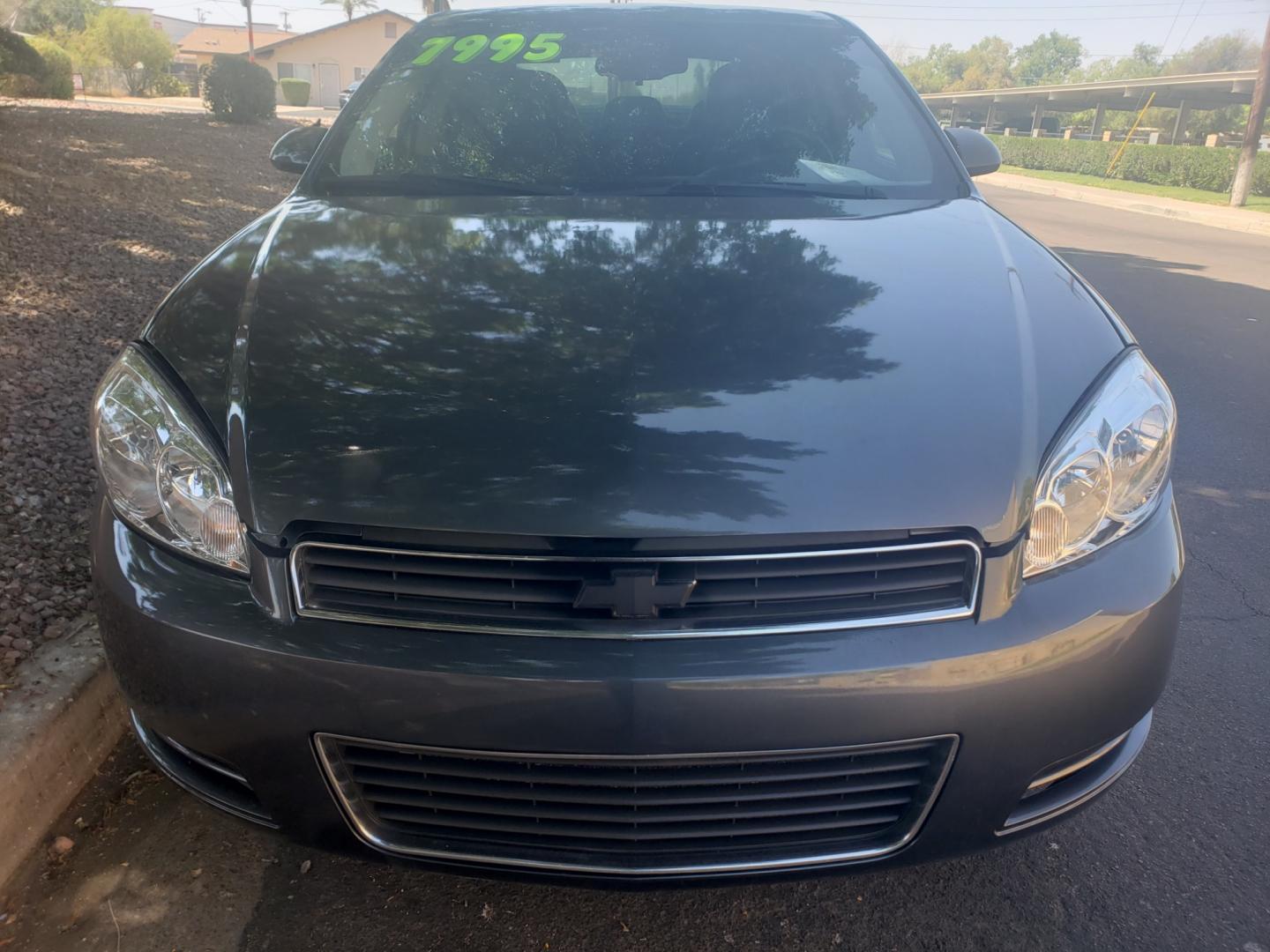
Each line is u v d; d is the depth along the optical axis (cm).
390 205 251
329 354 180
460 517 151
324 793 160
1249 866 206
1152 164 2775
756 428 161
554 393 168
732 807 158
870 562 153
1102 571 164
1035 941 186
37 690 223
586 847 162
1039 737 158
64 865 200
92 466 344
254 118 1881
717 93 295
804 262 211
